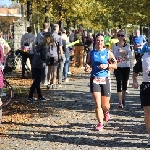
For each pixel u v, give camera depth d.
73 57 27.23
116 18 44.38
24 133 9.01
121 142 8.25
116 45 11.91
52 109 11.83
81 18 43.00
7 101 12.26
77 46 25.97
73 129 9.38
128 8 33.75
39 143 8.20
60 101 13.22
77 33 26.00
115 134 8.91
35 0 25.34
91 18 45.81
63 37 17.97
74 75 21.64
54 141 8.35
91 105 12.54
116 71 11.98
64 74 18.56
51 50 15.47
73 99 13.63
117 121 10.20
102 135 8.82
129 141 8.33
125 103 12.84
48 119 10.46
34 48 13.58
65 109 11.84
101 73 9.26
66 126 9.67
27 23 23.56
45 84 16.95
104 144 8.10
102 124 9.27
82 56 26.12
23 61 18.91
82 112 11.40
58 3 28.58
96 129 9.23
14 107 12.06
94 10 43.09
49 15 26.59
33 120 10.33
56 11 30.28
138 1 28.98
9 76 19.53
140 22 38.06
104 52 9.20
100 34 9.25
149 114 7.88
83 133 9.01
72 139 8.49
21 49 18.55
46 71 16.70
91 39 26.19
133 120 10.34
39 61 12.95
